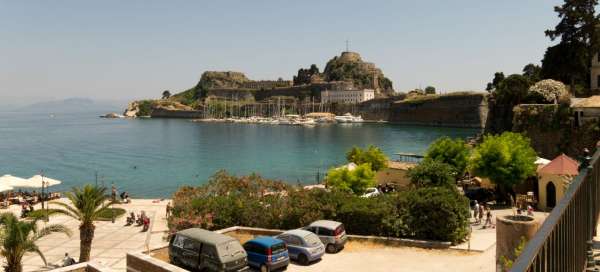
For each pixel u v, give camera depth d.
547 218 6.33
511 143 49.34
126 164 117.44
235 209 33.81
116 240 38.84
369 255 26.67
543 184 43.22
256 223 33.16
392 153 133.38
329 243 27.33
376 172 62.56
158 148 155.88
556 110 71.75
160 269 20.59
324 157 130.62
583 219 8.52
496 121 113.75
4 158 130.38
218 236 22.17
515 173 46.22
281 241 23.94
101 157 131.62
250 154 138.38
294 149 151.62
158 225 45.31
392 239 28.94
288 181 92.00
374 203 31.08
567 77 96.00
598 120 66.12
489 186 53.06
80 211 30.94
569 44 92.19
